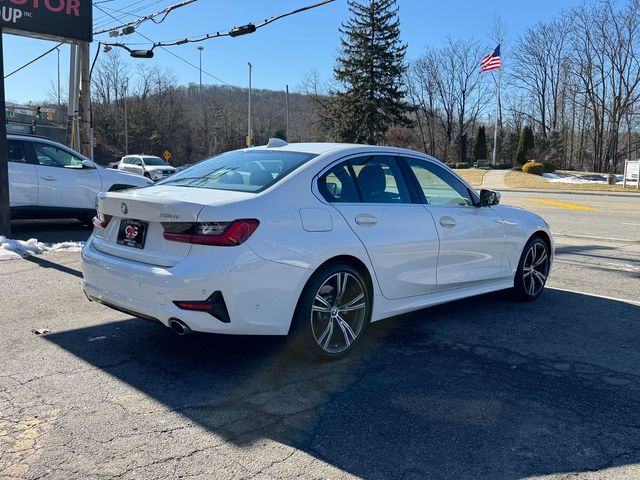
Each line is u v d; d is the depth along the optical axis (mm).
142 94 84875
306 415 3461
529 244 6219
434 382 4004
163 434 3182
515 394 3836
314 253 4031
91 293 4367
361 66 57750
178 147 86062
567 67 68562
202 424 3312
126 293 4016
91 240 4590
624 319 5711
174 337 4789
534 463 2979
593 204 22016
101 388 3762
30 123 21969
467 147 88688
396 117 59500
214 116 82250
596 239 11688
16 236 9875
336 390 3830
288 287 3922
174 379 3941
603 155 64875
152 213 3904
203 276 3645
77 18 9953
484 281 5711
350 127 57875
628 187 36750
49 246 8680
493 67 45875
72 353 4375
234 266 3684
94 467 2832
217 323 3717
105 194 4383
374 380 4016
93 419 3332
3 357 4258
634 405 3705
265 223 3854
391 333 5109
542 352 4688
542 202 23016
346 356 4469
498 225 5773
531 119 77375
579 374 4219
